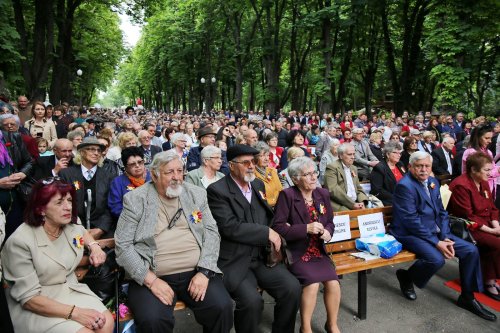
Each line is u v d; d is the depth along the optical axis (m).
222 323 3.07
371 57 28.97
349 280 4.91
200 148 6.82
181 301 3.20
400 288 4.59
